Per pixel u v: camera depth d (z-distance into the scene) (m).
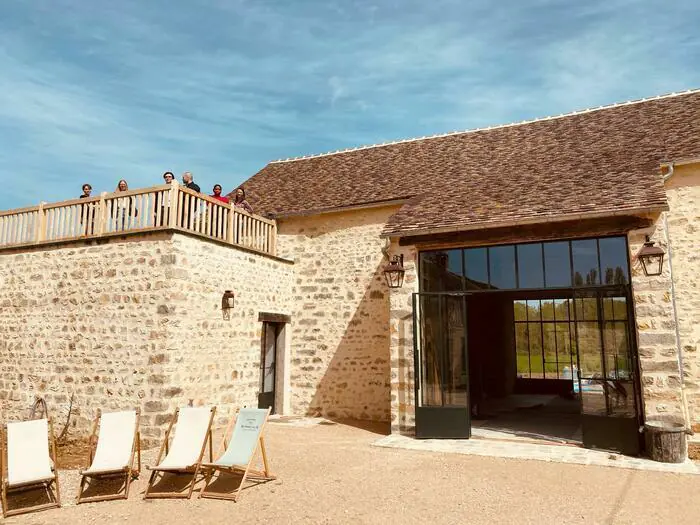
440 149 12.87
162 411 8.00
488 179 10.23
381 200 11.07
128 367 8.42
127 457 5.95
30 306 9.70
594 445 7.67
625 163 8.88
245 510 5.09
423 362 8.88
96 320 8.90
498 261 8.66
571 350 15.34
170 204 8.51
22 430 5.62
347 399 11.02
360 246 11.42
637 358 7.43
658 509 5.06
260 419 6.23
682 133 9.33
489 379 14.27
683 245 8.23
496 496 5.48
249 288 10.33
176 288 8.38
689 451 7.61
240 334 9.96
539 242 8.38
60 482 6.18
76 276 9.27
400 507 5.13
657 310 7.25
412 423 8.73
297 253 12.04
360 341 11.09
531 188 9.09
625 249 7.78
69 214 9.62
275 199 12.84
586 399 7.82
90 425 8.62
